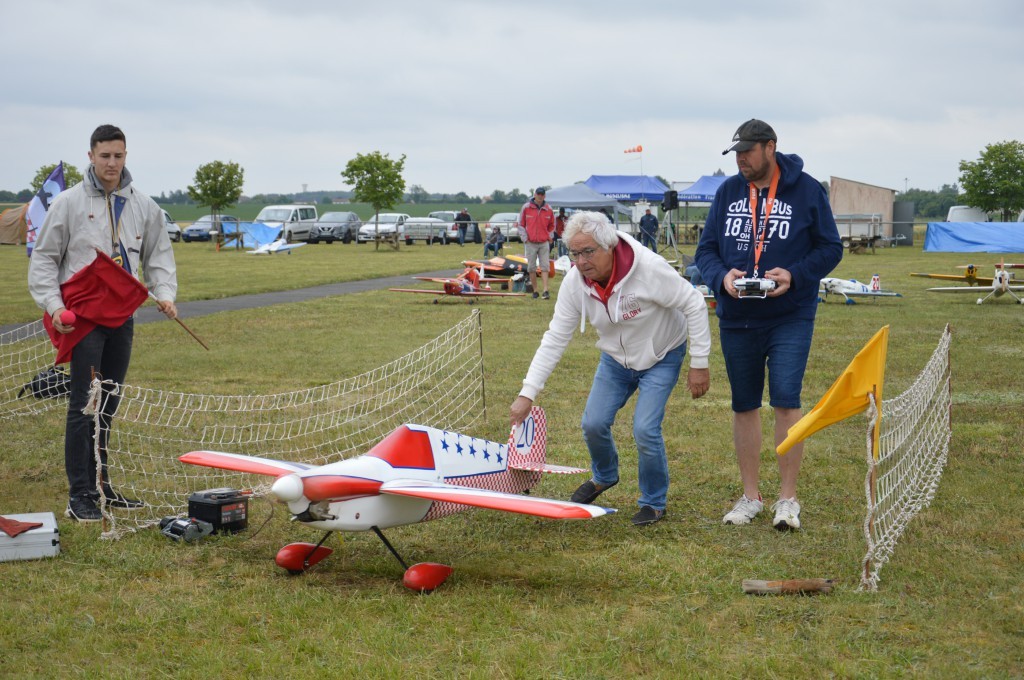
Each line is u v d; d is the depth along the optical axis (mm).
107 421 4973
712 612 3541
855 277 21812
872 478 3768
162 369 9438
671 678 2994
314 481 3707
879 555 4055
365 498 3848
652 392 4656
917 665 3049
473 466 4484
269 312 14883
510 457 4789
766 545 4328
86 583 3918
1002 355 9953
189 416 7289
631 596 3752
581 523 4727
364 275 23094
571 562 4176
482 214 104000
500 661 3115
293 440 6594
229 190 48469
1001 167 44469
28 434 6719
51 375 7312
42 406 7629
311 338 11820
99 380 4590
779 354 4516
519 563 4172
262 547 4426
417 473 4109
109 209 4914
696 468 5719
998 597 3605
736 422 4754
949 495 4988
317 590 3838
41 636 3359
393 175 38719
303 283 20547
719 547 4328
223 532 4609
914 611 3475
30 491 5312
